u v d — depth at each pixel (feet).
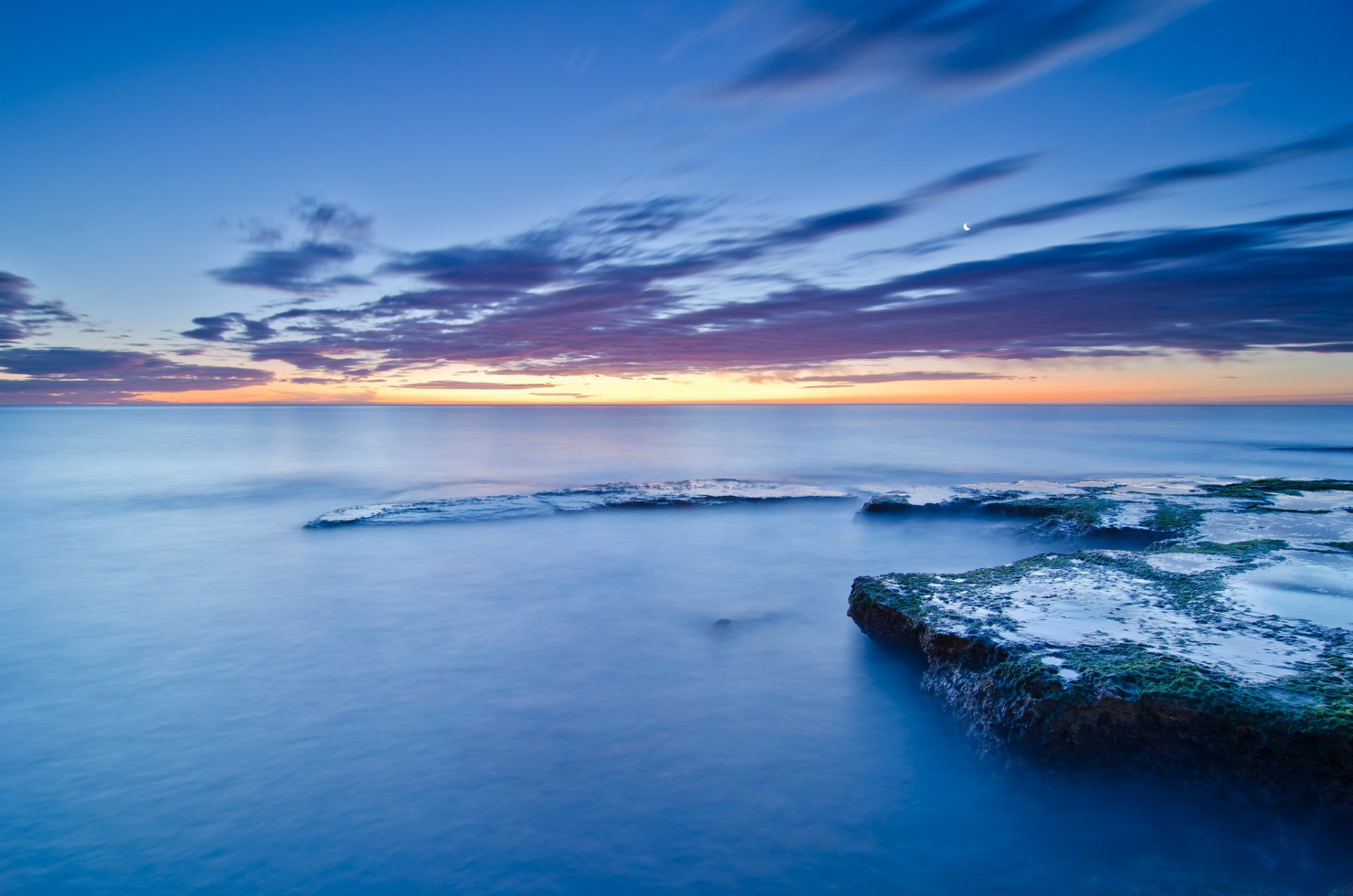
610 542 68.74
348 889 20.59
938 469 134.21
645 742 28.84
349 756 28.19
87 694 34.55
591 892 20.25
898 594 36.96
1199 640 27.14
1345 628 27.61
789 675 35.45
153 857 22.21
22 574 58.65
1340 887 18.43
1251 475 119.24
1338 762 19.97
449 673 36.60
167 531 76.48
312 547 67.77
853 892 19.86
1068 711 23.97
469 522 77.97
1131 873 20.12
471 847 22.39
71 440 236.63
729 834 22.72
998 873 20.48
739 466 141.79
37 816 24.50
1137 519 57.82
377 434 268.41
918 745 28.17
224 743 29.40
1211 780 21.77
